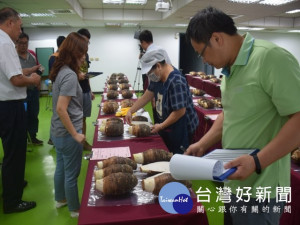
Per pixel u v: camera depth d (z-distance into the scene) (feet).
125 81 16.37
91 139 14.48
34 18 24.22
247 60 2.86
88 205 3.46
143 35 9.86
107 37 31.86
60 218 7.43
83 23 28.45
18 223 7.23
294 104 2.54
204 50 2.91
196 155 3.78
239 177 2.48
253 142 3.01
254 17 24.18
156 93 6.47
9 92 6.77
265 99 2.84
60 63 5.66
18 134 7.18
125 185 3.59
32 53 12.46
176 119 5.81
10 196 7.61
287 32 36.55
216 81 16.07
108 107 8.52
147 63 5.73
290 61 2.60
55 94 5.77
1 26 6.52
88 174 4.32
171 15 22.82
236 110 3.06
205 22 2.78
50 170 10.69
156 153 4.50
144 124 6.30
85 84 10.75
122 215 3.25
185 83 5.95
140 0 21.12
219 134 3.76
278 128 2.92
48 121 18.37
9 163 7.34
